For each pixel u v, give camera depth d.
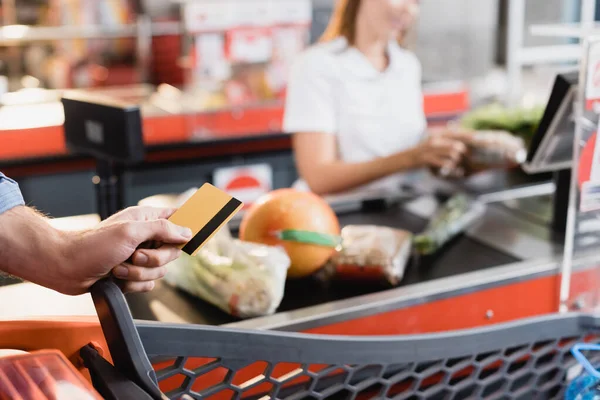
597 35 1.33
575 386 1.07
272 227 1.40
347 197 1.95
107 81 4.29
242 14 3.82
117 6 4.27
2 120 3.50
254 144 3.87
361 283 1.42
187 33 3.82
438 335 1.09
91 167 3.56
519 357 1.17
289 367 1.27
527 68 4.35
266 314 1.30
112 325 0.86
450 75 4.36
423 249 1.56
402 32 2.57
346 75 2.38
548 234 1.70
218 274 1.31
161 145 3.64
